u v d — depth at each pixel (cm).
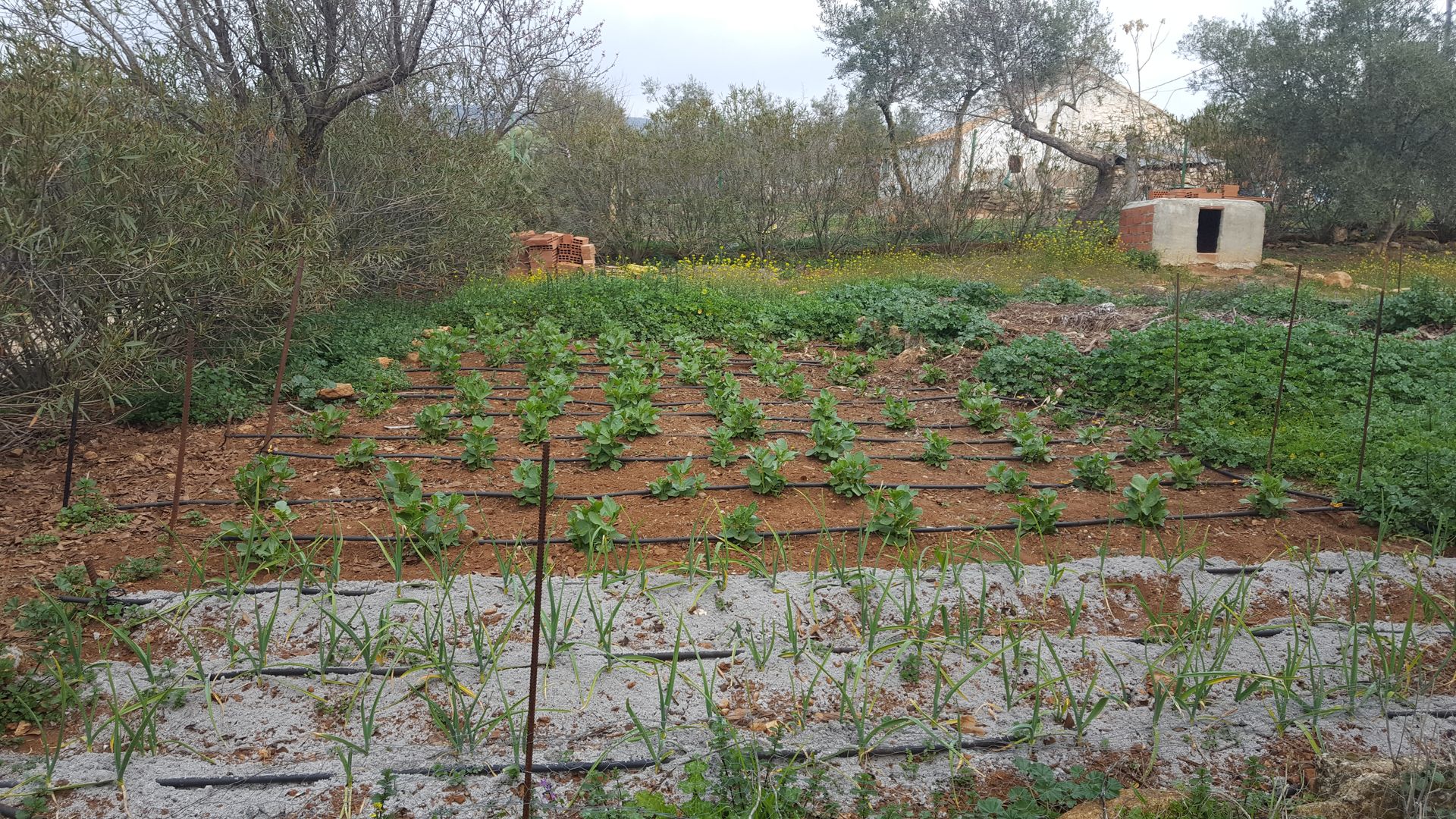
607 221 2139
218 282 739
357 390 795
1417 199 2209
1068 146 2455
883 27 2552
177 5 1016
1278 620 433
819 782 319
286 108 1084
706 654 395
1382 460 604
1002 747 348
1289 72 2322
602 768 330
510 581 430
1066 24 2408
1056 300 1406
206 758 332
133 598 417
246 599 419
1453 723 361
